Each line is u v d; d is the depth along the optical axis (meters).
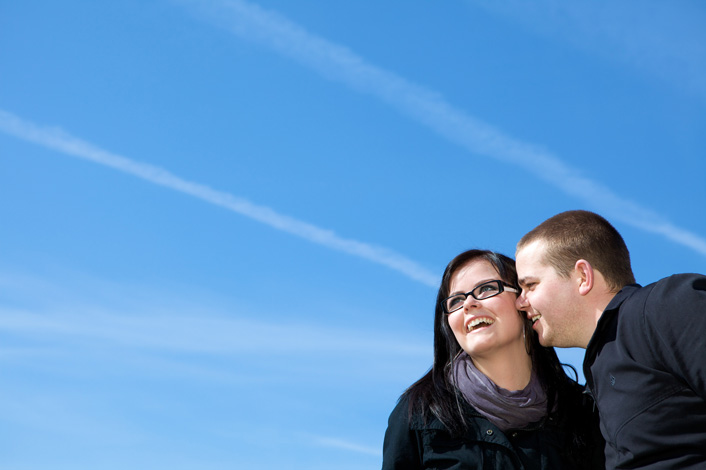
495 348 3.15
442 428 3.10
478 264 3.29
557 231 2.82
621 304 2.54
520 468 3.02
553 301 2.78
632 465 2.40
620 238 2.80
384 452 3.20
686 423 2.29
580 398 3.24
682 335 2.25
